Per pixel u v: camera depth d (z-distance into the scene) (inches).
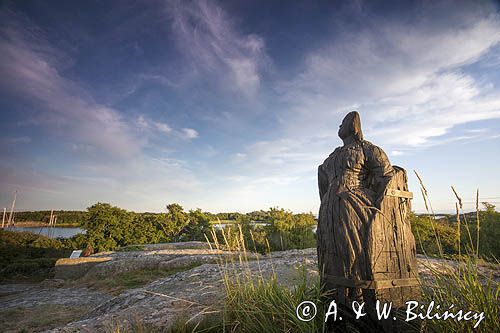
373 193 146.1
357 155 152.2
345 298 132.3
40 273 1051.9
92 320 255.8
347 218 138.0
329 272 142.2
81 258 856.3
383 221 136.3
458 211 116.3
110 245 1438.2
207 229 1465.3
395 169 151.3
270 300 161.2
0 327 356.8
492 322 102.7
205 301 244.7
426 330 112.6
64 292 595.2
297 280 195.3
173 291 339.9
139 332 199.9
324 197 155.6
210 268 445.1
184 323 187.3
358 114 167.0
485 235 453.1
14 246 1352.1
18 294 661.3
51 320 379.2
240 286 185.8
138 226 1568.7
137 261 703.7
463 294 112.4
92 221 1451.8
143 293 357.1
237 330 158.1
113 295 537.0
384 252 133.3
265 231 877.2
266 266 402.0
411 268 137.9
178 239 1577.3
